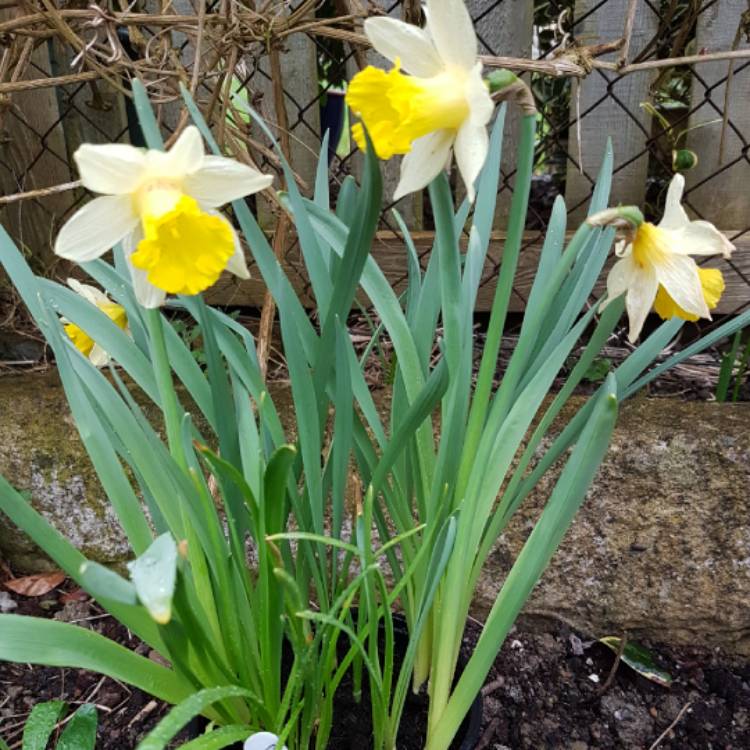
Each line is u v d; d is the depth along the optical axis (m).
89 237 0.31
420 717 0.48
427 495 0.45
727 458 0.60
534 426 0.63
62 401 0.69
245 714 0.44
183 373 0.42
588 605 0.63
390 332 0.41
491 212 0.44
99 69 0.51
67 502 0.67
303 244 0.38
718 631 0.62
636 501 0.61
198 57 0.49
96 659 0.35
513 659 0.60
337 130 0.85
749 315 0.39
